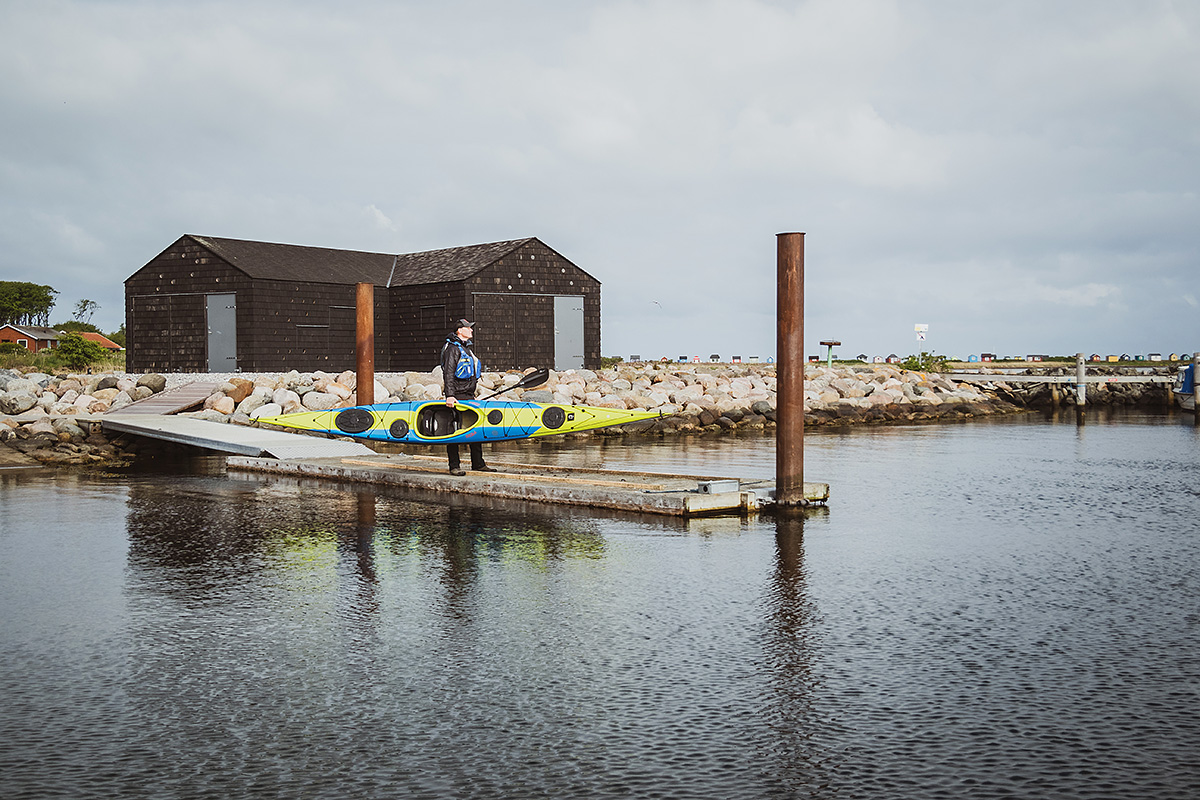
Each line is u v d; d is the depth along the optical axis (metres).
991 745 4.97
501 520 11.65
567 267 39.81
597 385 32.62
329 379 29.67
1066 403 45.16
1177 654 6.42
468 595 8.03
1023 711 5.42
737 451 22.19
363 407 14.51
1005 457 20.31
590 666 6.19
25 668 6.22
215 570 9.04
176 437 18.97
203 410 25.69
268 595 8.06
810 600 7.86
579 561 9.34
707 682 5.89
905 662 6.26
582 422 14.51
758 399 33.41
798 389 12.52
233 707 5.52
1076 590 8.20
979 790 4.48
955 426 31.33
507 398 30.08
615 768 4.71
